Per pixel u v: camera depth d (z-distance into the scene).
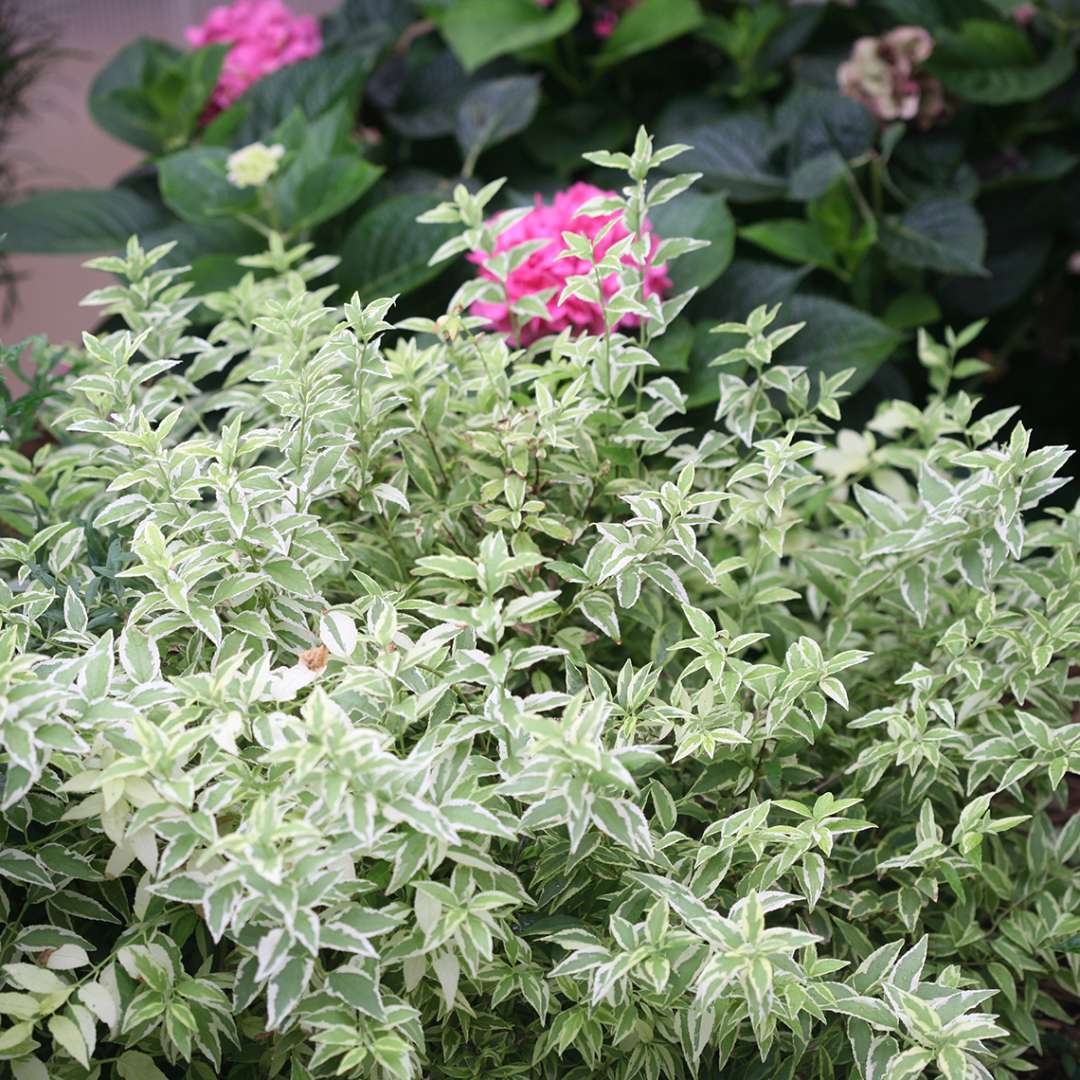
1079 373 3.28
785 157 2.97
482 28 3.12
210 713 1.29
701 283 2.30
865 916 1.52
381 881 1.26
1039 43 3.28
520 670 1.54
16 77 3.70
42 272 4.83
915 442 2.16
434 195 2.56
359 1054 1.12
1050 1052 1.67
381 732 1.20
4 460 1.66
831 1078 1.40
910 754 1.40
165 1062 1.39
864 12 3.48
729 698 1.34
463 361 1.70
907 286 2.98
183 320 1.74
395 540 1.62
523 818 1.18
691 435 2.16
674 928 1.27
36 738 1.11
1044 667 1.43
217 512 1.33
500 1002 1.33
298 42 3.44
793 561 1.80
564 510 1.66
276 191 2.64
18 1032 1.13
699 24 3.22
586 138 3.30
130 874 1.33
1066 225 3.12
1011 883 1.58
